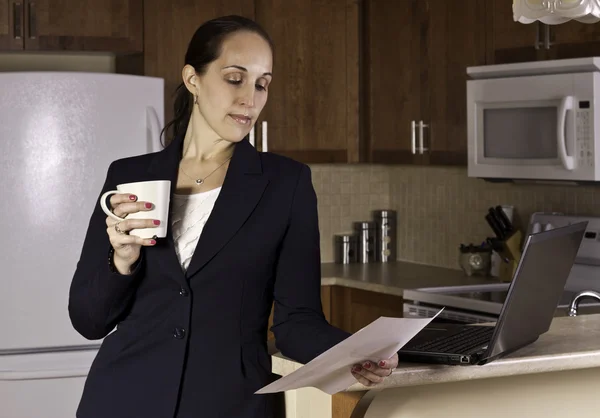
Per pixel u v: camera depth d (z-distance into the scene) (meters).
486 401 1.87
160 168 1.87
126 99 3.51
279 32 4.48
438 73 4.24
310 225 1.83
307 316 1.78
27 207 3.40
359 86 4.68
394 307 4.11
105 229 1.83
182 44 4.21
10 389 3.36
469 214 4.63
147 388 1.73
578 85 3.46
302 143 4.56
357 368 1.59
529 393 1.91
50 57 4.35
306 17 4.53
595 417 1.96
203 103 1.83
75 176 3.44
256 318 1.78
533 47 3.72
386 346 1.52
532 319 1.82
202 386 1.72
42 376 3.36
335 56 4.61
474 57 4.03
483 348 1.72
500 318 1.66
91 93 3.46
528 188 4.24
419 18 4.33
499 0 3.88
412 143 4.40
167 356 1.73
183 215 1.82
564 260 1.90
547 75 3.58
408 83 4.42
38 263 3.41
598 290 3.66
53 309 3.43
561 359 1.78
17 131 3.39
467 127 4.02
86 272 1.79
